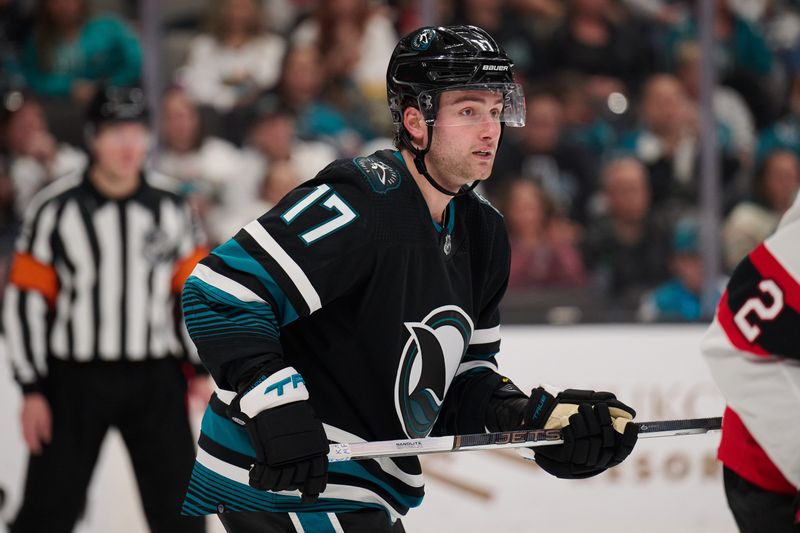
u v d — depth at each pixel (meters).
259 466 6.86
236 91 18.64
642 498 16.78
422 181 7.60
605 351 16.86
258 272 7.05
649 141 18.81
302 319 7.57
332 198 7.23
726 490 7.94
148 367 13.58
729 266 18.56
